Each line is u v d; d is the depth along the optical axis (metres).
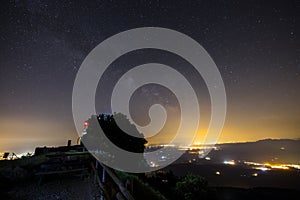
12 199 6.63
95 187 7.84
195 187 13.09
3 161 11.05
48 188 7.81
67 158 10.76
